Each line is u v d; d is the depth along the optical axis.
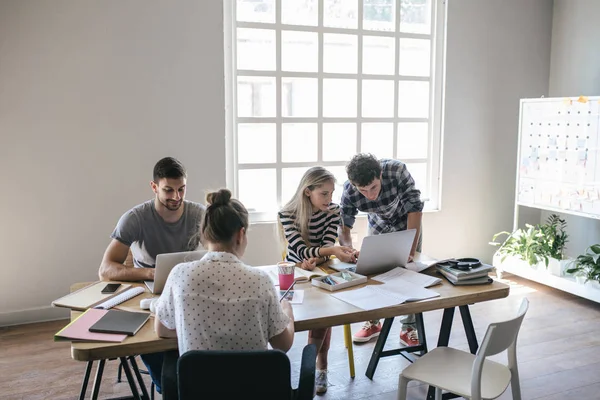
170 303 1.75
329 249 2.73
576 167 4.17
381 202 3.03
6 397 2.82
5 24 3.53
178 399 1.79
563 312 4.05
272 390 1.63
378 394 2.87
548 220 4.86
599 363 3.23
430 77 4.78
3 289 3.76
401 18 4.61
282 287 2.33
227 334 1.68
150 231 2.61
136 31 3.81
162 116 3.96
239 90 4.20
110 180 3.89
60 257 3.86
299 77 4.31
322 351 2.84
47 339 3.54
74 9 3.66
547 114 4.39
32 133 3.68
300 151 4.44
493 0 4.84
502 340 1.91
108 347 1.77
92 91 3.77
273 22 4.20
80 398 2.34
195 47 3.97
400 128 4.75
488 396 1.96
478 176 5.03
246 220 1.78
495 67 4.94
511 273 5.00
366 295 2.27
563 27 4.98
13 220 3.72
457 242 5.03
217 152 4.14
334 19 4.38
